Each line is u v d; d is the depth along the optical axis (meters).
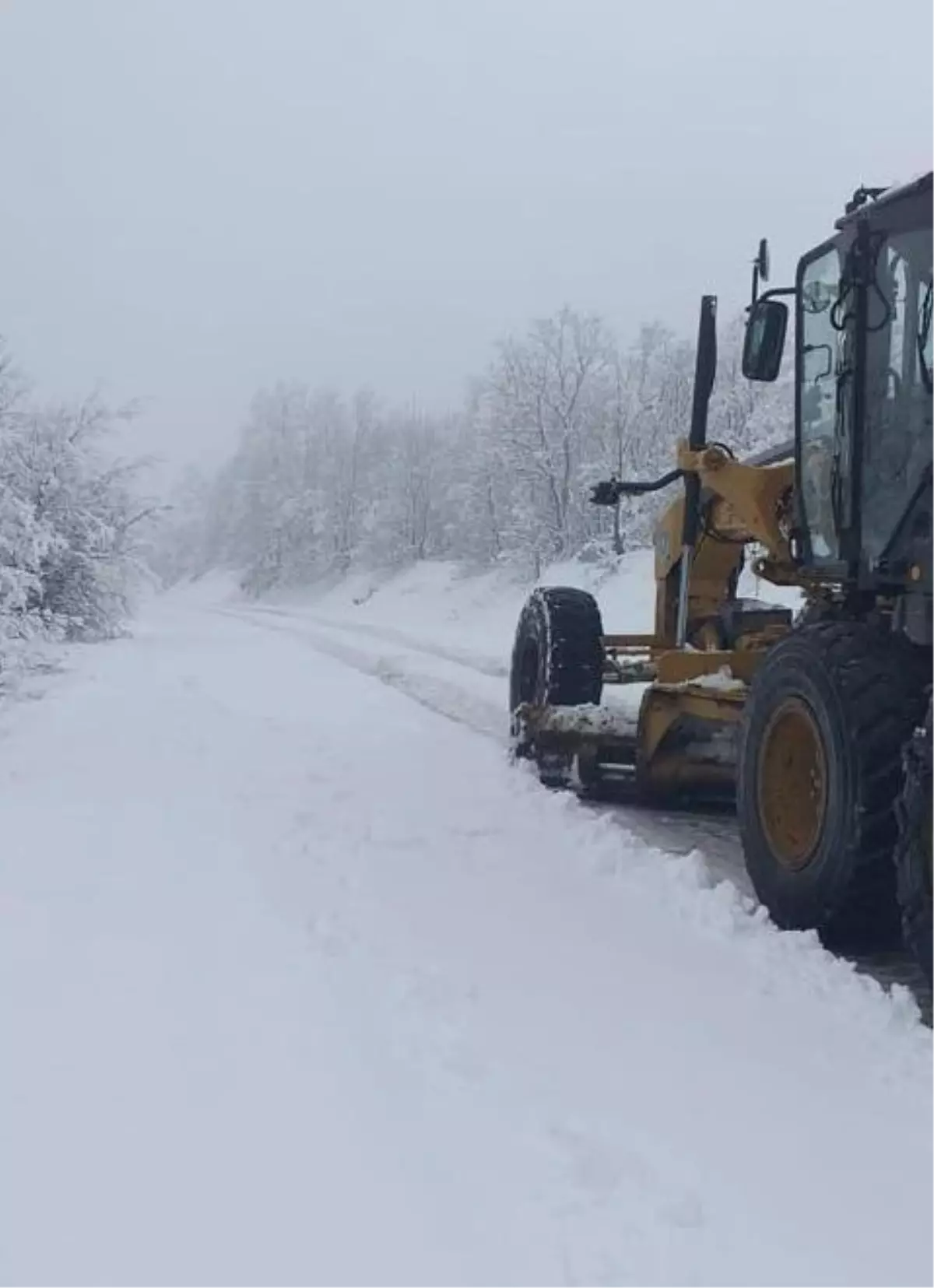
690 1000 4.22
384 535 56.19
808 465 5.75
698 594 8.56
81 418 22.97
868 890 4.75
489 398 45.09
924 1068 3.71
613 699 8.79
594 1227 2.80
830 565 5.55
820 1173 3.09
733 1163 3.12
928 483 4.73
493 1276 2.63
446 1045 3.75
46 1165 3.08
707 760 7.30
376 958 4.51
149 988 4.20
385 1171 3.04
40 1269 2.68
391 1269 2.66
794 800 5.29
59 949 4.59
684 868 5.75
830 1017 4.10
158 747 9.44
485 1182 2.98
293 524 67.56
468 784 7.99
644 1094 3.48
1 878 5.56
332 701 12.84
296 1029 3.86
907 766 4.29
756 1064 3.72
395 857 6.06
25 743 9.70
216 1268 2.68
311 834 6.47
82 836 6.39
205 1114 3.32
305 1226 2.82
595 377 41.16
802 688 5.09
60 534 22.80
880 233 5.07
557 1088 3.49
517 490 41.28
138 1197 2.94
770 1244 2.77
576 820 6.91
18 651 16.16
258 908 5.11
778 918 5.22
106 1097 3.42
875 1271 2.69
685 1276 2.63
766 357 6.18
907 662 4.86
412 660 18.19
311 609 51.91
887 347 5.06
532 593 9.29
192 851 6.09
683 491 8.65
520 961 4.55
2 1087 3.47
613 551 30.64
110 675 16.16
